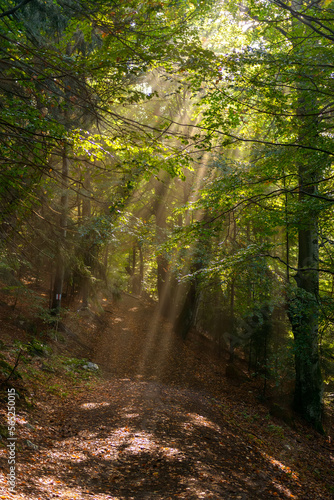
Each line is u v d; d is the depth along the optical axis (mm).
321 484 9914
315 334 16344
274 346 19641
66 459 6871
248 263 13344
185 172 20625
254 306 18094
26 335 15281
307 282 16406
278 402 17875
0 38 5711
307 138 11094
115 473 6703
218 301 25797
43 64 5773
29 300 18281
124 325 25578
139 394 13000
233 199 12781
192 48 6410
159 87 11875
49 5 8336
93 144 6438
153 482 6504
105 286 23891
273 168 12320
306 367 17203
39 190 8102
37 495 5070
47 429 8172
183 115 19016
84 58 6422
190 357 21719
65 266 16156
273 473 9086
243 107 11281
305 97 10602
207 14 15398
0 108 6340
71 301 23391
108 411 10391
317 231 15102
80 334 19953
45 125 6320
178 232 12812
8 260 11195
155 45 6320
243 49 9148
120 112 13281
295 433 14914
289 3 10398
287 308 15953
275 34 13484
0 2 6418
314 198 12086
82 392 12156
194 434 9633
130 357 19594
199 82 8062
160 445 8281
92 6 5809
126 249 24359
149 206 23266
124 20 6074
